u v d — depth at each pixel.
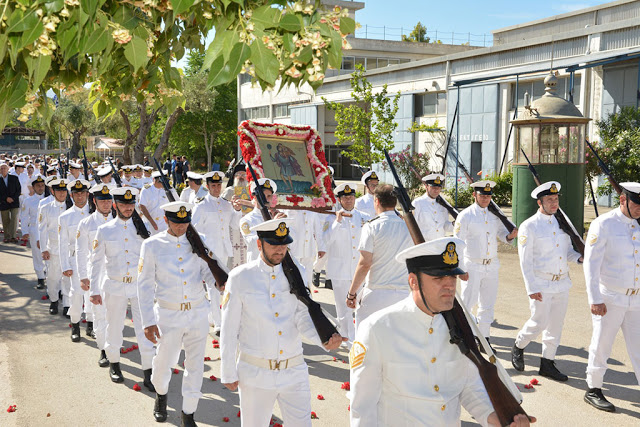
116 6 2.76
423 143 34.34
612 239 6.01
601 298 5.97
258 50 2.54
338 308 8.06
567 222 6.83
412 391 2.90
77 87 3.05
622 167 17.30
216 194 9.55
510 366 7.23
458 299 3.02
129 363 7.54
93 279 6.76
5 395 6.40
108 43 2.59
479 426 5.64
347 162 46.59
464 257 7.89
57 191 9.74
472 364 3.05
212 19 2.79
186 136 61.19
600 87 24.66
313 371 7.19
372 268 5.98
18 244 17.17
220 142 64.06
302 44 2.63
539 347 7.96
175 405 6.22
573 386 6.59
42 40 2.37
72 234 8.31
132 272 6.74
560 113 14.69
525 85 28.02
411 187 26.62
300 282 4.27
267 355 4.16
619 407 6.04
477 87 29.95
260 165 8.95
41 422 5.75
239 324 4.20
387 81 36.75
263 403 4.19
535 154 14.82
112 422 5.77
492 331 8.59
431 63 33.00
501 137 28.97
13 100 2.57
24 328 9.04
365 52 48.31
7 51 2.52
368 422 2.90
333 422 5.72
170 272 5.45
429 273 2.84
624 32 23.38
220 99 59.59
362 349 2.94
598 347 6.05
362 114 25.67
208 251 5.57
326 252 8.87
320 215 9.31
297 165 9.29
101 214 7.44
